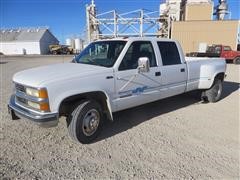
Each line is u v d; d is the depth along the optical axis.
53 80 3.76
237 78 12.30
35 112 3.79
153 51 5.23
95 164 3.59
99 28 28.86
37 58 36.72
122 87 4.57
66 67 4.52
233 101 7.34
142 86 4.93
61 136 4.58
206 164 3.60
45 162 3.63
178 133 4.77
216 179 3.23
